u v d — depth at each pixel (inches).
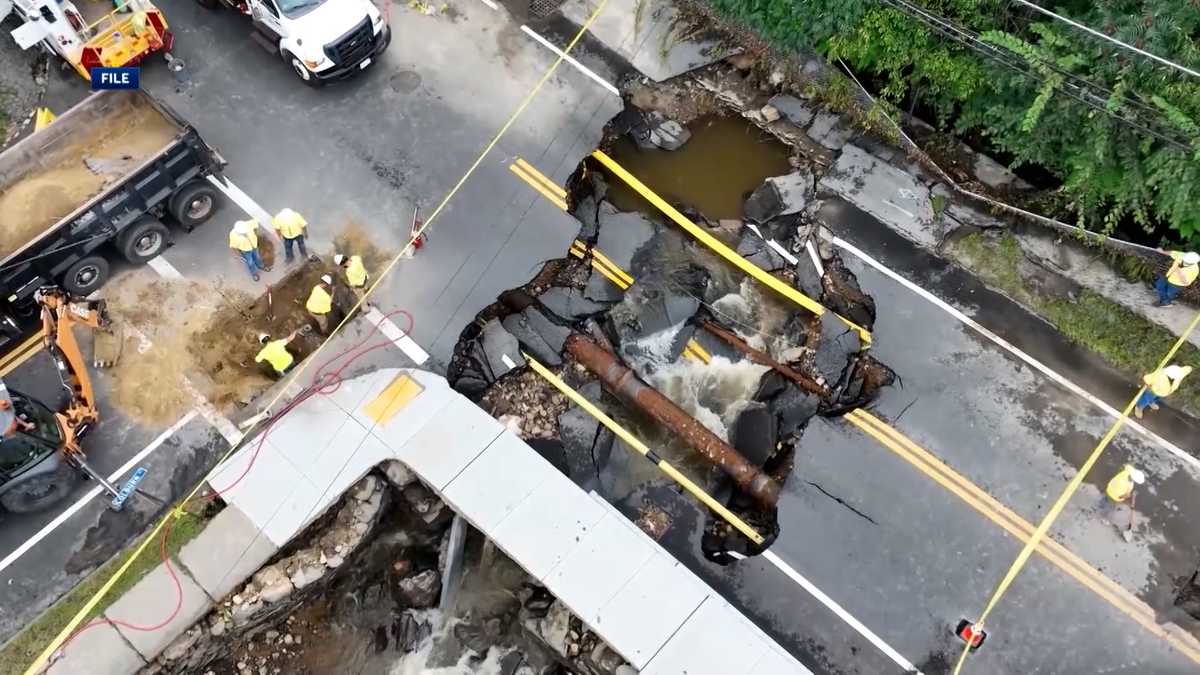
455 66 759.1
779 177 716.0
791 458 611.2
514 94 746.8
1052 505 598.5
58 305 591.2
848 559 582.2
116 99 654.5
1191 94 603.2
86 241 621.0
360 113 738.8
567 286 667.4
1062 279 672.4
